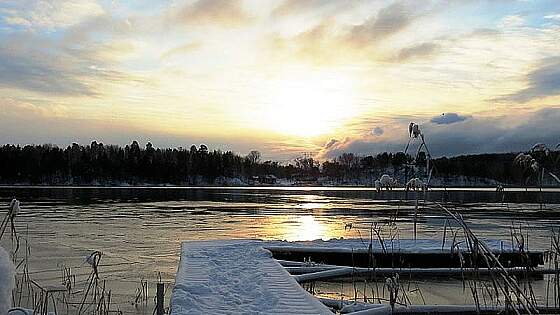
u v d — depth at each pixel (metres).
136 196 64.44
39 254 16.86
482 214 33.41
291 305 7.01
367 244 13.37
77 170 102.94
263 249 11.91
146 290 11.68
